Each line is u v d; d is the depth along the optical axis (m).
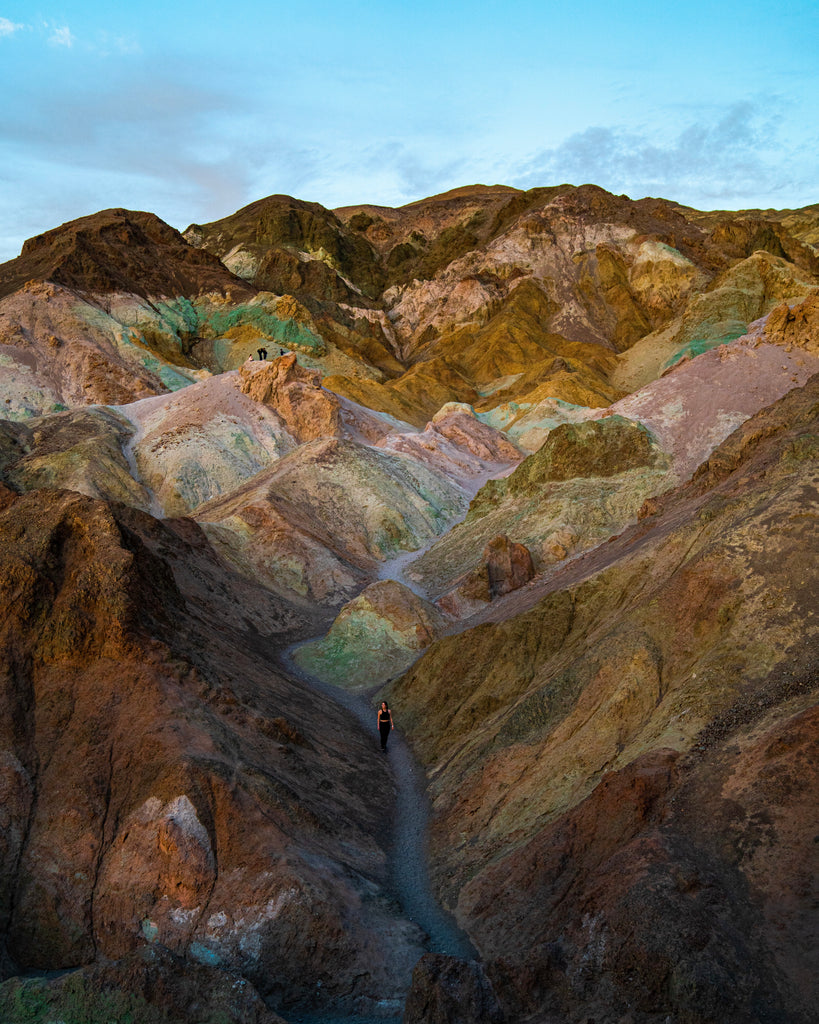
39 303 112.00
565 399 104.75
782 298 123.12
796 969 13.11
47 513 25.66
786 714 18.06
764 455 32.59
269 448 79.50
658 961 13.80
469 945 17.69
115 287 125.88
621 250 164.25
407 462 73.62
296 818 20.61
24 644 22.70
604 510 50.09
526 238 172.88
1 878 18.88
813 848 14.78
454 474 79.50
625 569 31.20
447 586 48.97
